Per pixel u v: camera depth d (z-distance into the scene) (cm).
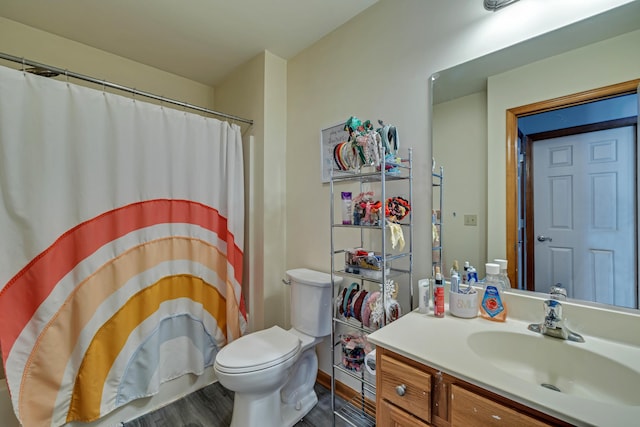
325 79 188
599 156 94
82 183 149
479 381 72
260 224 208
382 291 123
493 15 117
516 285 111
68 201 146
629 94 90
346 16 171
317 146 193
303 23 178
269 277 208
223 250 203
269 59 209
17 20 176
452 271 122
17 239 134
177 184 182
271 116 210
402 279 147
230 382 133
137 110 167
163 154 177
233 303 200
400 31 148
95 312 152
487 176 119
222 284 202
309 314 170
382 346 93
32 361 137
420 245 140
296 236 209
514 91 112
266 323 205
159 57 218
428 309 119
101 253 154
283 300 217
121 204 161
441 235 133
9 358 131
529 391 67
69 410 146
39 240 138
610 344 89
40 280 138
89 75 204
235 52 210
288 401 163
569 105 100
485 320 110
